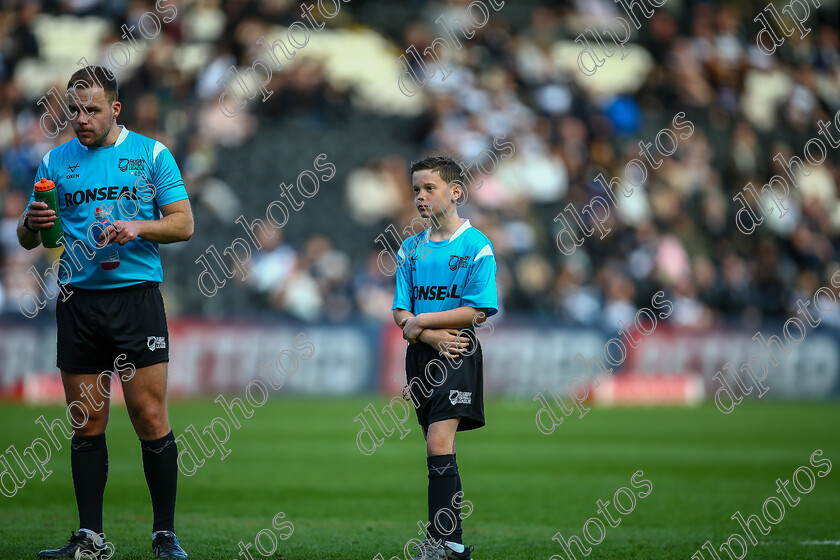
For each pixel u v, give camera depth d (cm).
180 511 2272
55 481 2728
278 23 7725
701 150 8356
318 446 3822
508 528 2111
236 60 7350
